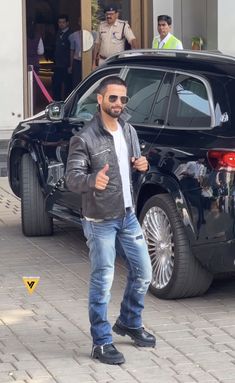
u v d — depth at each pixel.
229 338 6.55
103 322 6.04
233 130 6.93
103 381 5.74
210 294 7.56
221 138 6.91
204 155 6.92
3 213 10.61
